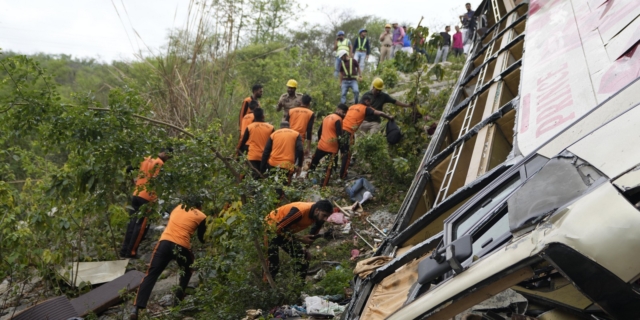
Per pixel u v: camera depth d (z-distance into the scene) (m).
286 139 8.33
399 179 9.17
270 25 20.67
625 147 2.22
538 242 2.04
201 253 7.00
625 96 2.69
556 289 2.85
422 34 10.26
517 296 3.62
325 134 9.25
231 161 6.24
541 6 7.72
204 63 12.55
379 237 7.63
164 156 7.91
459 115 7.17
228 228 6.31
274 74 15.91
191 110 11.34
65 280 7.33
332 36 27.14
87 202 6.62
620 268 1.91
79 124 5.55
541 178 2.38
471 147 5.21
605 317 2.64
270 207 6.02
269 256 6.32
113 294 6.83
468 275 2.20
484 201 2.67
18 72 5.61
